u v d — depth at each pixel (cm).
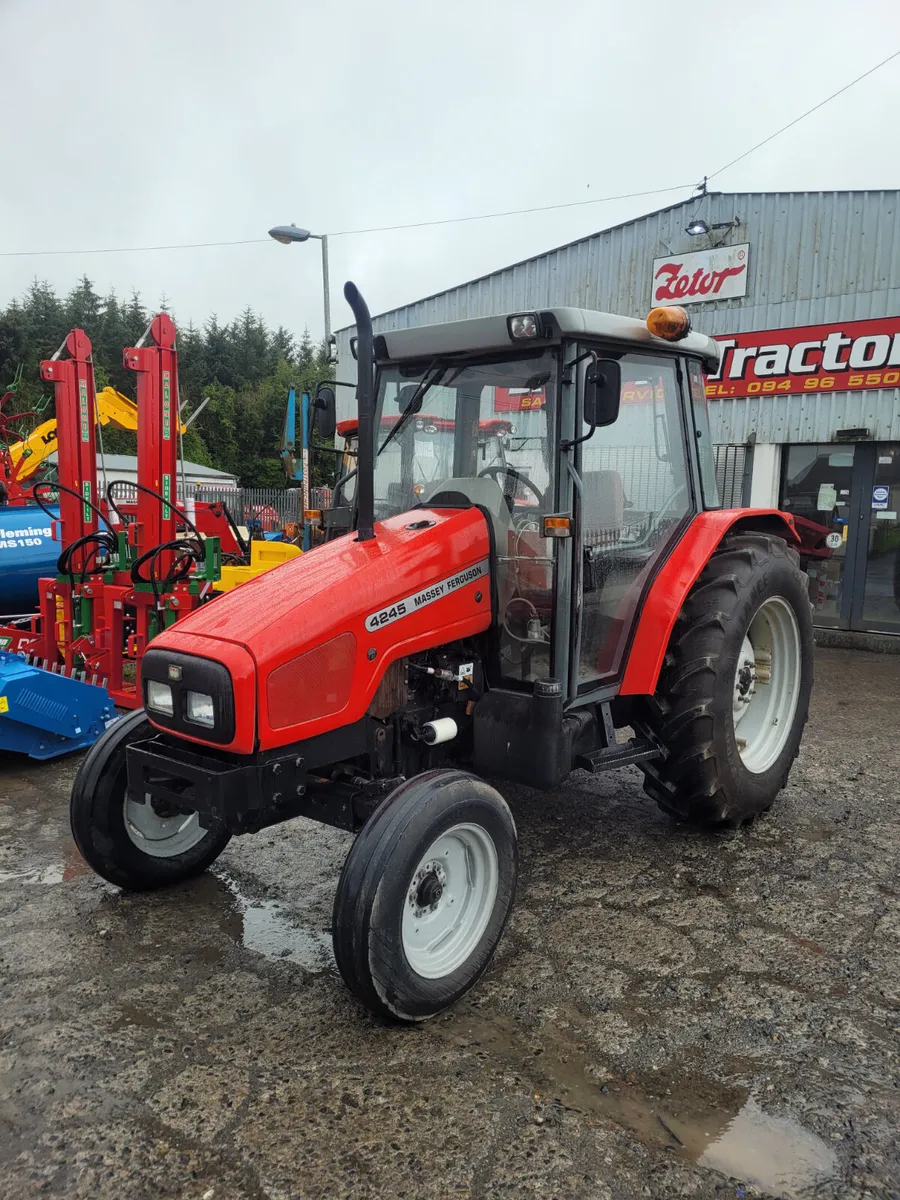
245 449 4853
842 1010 262
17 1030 252
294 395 576
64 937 305
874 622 897
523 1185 196
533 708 300
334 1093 226
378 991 241
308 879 353
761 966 286
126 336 5538
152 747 286
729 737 363
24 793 449
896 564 881
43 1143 209
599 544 337
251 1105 221
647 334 338
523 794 444
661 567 365
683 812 377
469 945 270
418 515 328
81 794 315
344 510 374
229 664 251
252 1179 198
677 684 356
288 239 1473
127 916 321
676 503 382
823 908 325
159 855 337
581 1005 265
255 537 1051
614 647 349
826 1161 204
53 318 5462
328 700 272
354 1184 196
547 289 1065
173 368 571
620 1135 212
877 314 854
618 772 481
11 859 370
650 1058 240
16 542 730
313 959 292
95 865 320
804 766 491
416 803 254
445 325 327
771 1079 232
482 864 276
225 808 256
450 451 342
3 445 803
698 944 300
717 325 948
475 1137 211
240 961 290
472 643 323
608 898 333
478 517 319
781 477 941
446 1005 259
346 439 436
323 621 269
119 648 557
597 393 287
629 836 392
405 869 245
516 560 318
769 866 361
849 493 902
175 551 568
